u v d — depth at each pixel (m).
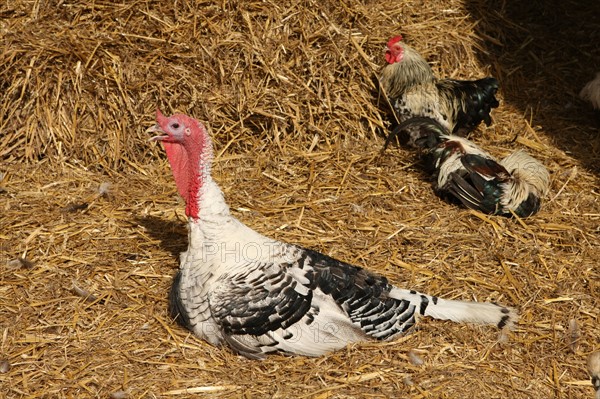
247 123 3.73
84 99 3.63
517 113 4.07
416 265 3.21
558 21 4.48
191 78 3.69
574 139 3.94
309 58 3.78
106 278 3.11
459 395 2.78
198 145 2.77
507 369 2.87
